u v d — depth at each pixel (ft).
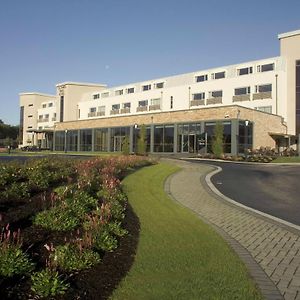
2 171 29.86
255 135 127.65
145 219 25.55
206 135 126.52
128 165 54.24
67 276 14.58
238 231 26.66
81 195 24.88
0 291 12.88
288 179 57.57
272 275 17.85
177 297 13.99
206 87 170.71
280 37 152.97
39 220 19.63
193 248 20.27
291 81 150.00
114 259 17.08
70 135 188.24
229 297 14.30
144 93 197.88
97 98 241.76
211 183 51.62
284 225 28.73
